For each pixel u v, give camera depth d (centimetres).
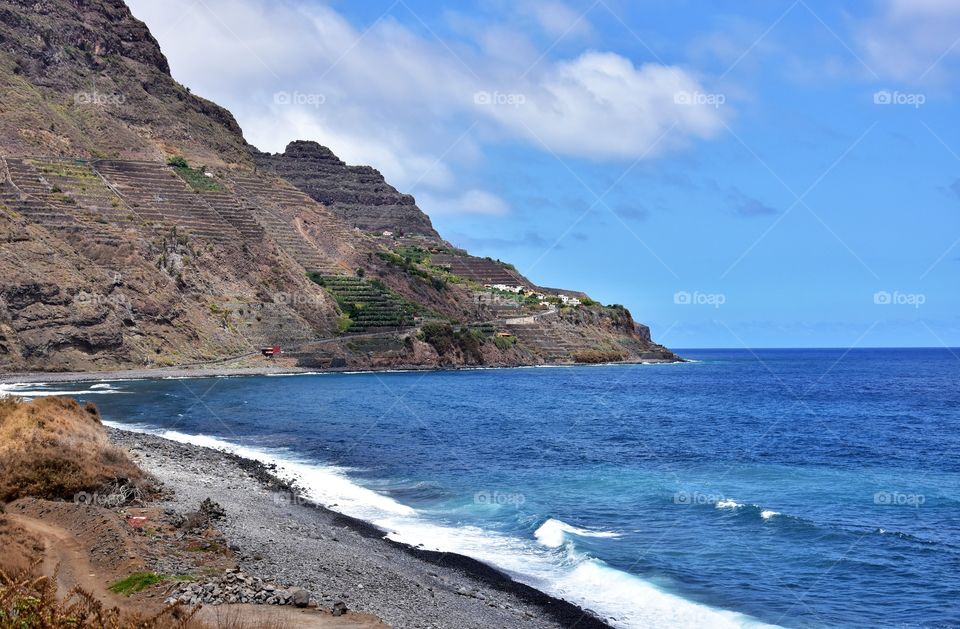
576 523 3600
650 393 14238
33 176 17375
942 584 2786
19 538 2261
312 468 4941
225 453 5250
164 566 2186
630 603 2523
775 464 5781
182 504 3161
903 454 6462
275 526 3075
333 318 19538
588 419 9100
